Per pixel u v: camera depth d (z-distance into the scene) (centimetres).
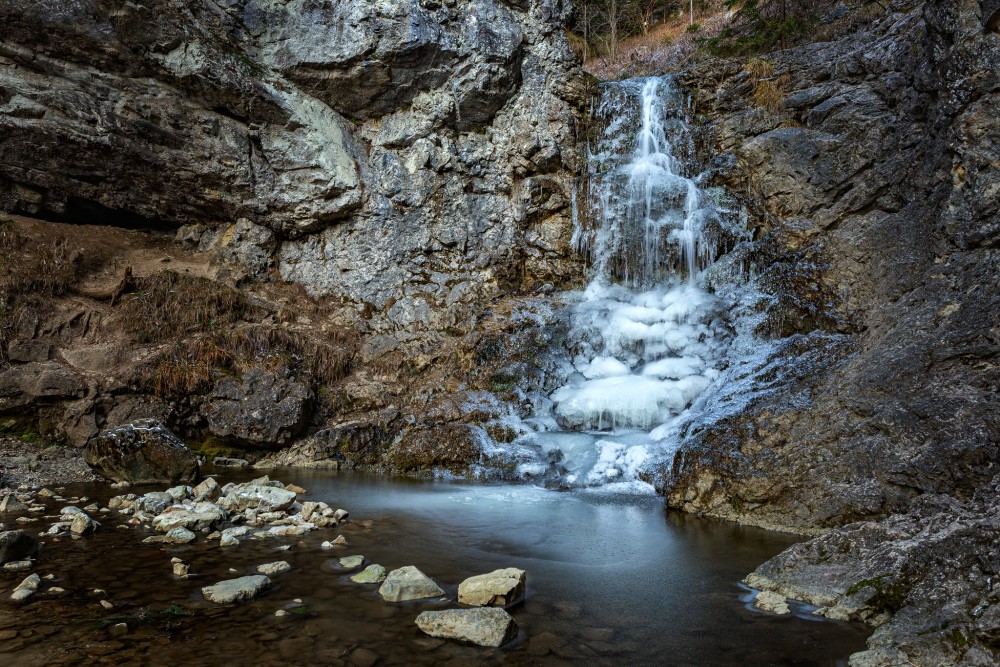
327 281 1123
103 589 377
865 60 995
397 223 1125
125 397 822
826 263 874
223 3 1005
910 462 523
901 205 848
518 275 1148
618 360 963
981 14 691
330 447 848
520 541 519
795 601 395
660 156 1181
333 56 1062
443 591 396
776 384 726
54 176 955
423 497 674
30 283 862
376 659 302
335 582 407
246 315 1012
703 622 361
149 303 932
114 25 894
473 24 1118
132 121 959
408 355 1018
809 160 988
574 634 341
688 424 743
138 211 1052
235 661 293
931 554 371
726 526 571
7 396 755
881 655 311
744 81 1153
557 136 1170
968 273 652
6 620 327
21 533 427
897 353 630
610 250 1105
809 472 576
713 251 1033
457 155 1143
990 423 508
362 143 1150
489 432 848
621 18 2036
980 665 294
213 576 407
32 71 892
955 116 714
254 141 1074
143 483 681
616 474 736
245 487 634
